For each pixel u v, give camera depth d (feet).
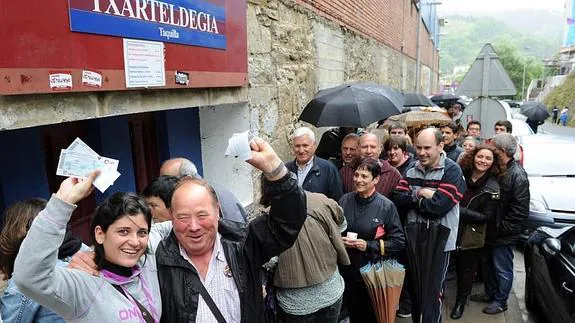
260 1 13.06
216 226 5.91
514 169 13.11
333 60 20.98
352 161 13.14
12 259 5.71
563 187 20.22
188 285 5.84
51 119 6.43
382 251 10.53
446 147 17.31
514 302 14.98
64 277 4.86
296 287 8.58
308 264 8.57
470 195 12.91
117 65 7.35
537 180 21.21
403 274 10.44
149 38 8.03
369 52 29.91
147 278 5.74
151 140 11.42
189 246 5.82
